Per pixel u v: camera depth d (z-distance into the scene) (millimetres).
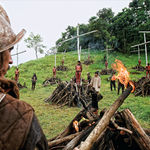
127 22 45844
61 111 7012
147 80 10133
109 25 46688
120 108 7059
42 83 19031
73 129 2865
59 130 4719
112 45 44406
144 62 31766
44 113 6641
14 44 635
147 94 10109
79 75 9633
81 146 1314
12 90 634
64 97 8234
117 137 2104
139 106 7004
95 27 45156
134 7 46469
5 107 535
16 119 528
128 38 44969
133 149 2104
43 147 576
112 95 10508
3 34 609
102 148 2025
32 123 559
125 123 2072
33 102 8977
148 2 44875
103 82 17469
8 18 726
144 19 44906
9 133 504
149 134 2424
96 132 1392
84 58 35125
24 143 513
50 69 28312
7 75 25078
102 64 30016
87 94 8500
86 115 2783
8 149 491
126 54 41531
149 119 5375
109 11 53000
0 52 596
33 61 34781
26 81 20703
